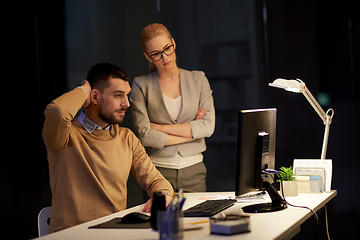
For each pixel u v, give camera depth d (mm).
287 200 2215
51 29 4012
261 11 4648
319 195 2342
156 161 2838
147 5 4160
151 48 2803
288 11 4469
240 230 1579
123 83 2230
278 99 4418
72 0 4066
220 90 5109
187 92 2900
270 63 4496
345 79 4336
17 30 3914
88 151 2164
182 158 2832
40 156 3980
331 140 4348
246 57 4902
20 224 3936
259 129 2049
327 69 4387
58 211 2102
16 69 3924
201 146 2910
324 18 4387
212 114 2924
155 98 2877
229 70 4988
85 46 4098
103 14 4098
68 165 2123
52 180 2156
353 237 4203
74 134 2176
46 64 3990
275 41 4496
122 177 2236
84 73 4102
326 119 2588
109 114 2207
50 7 4004
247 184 2006
